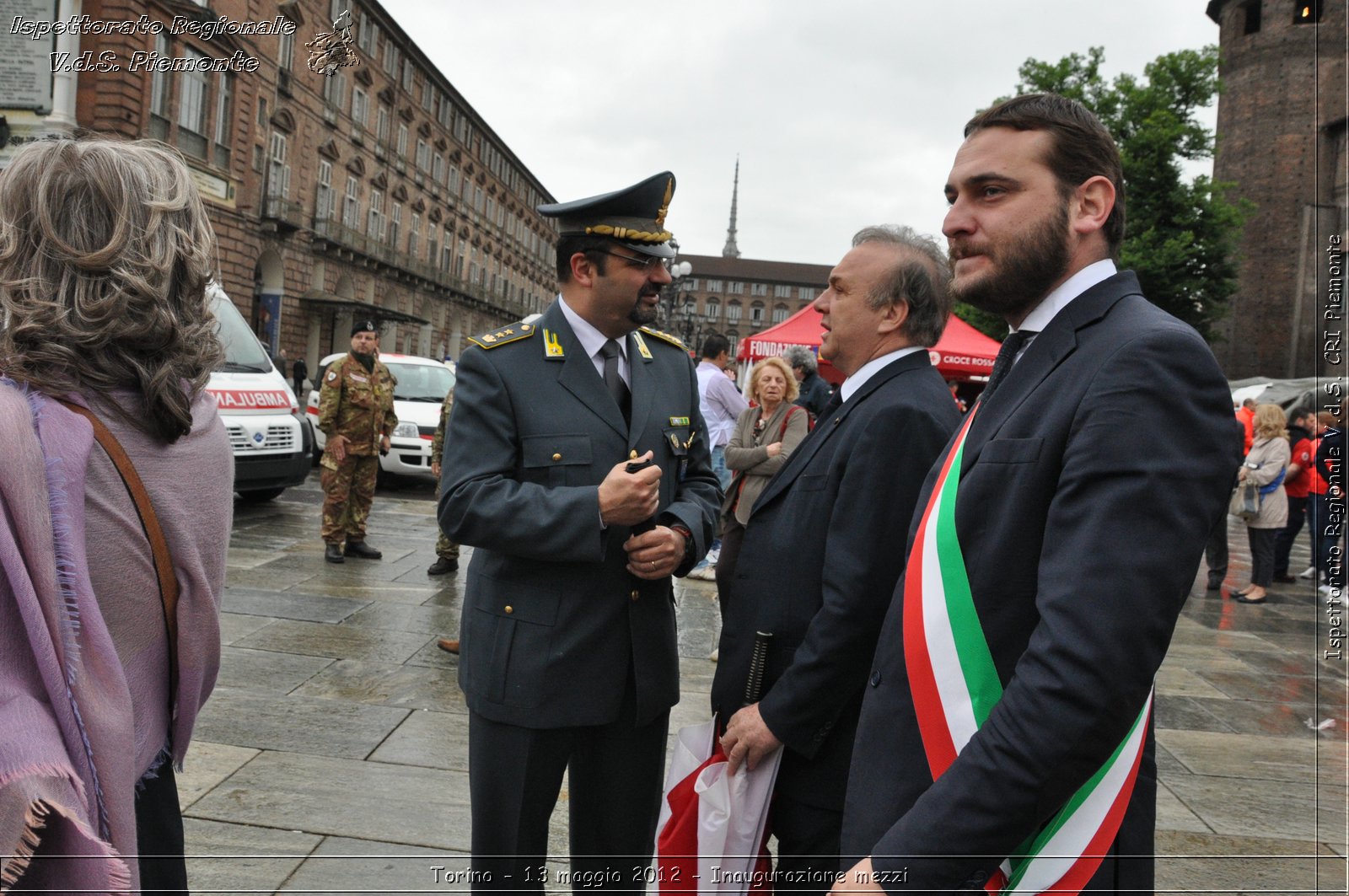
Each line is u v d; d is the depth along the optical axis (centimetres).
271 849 245
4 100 1354
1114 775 112
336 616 491
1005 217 123
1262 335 2969
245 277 2331
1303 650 575
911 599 124
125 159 114
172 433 117
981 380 1227
